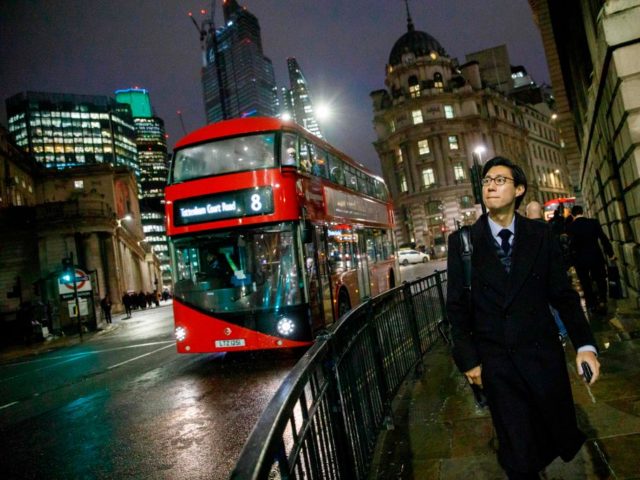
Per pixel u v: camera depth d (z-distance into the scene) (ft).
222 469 13.29
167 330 62.44
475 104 195.83
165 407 20.83
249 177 27.09
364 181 45.55
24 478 14.46
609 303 27.04
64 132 420.77
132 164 470.80
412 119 191.72
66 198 194.29
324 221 31.40
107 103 453.17
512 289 7.50
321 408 7.84
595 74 24.72
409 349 19.43
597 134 31.09
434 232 187.32
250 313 26.40
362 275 38.81
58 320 78.07
